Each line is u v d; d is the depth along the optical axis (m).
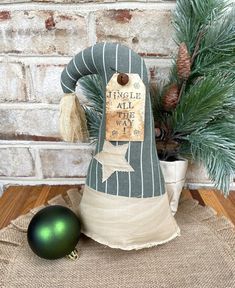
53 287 0.35
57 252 0.36
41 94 0.53
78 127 0.41
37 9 0.48
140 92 0.37
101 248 0.41
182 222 0.46
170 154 0.47
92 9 0.48
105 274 0.37
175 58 0.47
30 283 0.35
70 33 0.49
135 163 0.38
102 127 0.39
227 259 0.38
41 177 0.58
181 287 0.35
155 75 0.51
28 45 0.50
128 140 0.38
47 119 0.54
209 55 0.43
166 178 0.45
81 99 0.52
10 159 0.57
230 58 0.42
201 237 0.42
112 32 0.49
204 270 0.37
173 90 0.42
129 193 0.38
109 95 0.37
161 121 0.46
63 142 0.56
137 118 0.37
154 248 0.41
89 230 0.40
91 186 0.40
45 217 0.37
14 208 0.51
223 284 0.35
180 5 0.44
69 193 0.52
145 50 0.50
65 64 0.51
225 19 0.43
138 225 0.38
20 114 0.54
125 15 0.48
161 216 0.40
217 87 0.39
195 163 0.54
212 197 0.53
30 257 0.39
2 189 0.59
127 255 0.40
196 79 0.45
